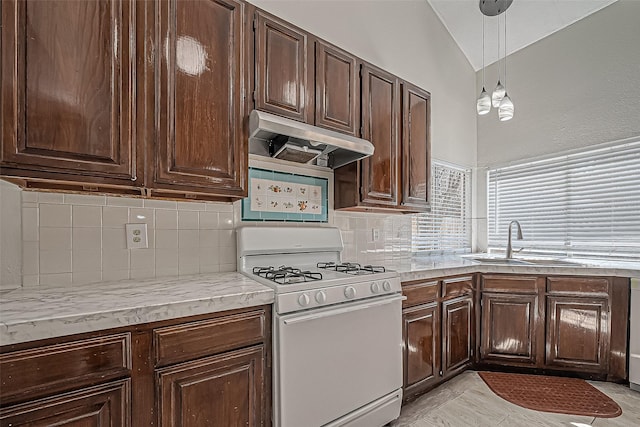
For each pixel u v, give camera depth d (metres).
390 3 2.64
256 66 1.58
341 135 1.81
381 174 2.15
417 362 2.00
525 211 3.05
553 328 2.30
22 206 1.28
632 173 2.44
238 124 1.51
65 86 1.10
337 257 2.19
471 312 2.43
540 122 2.94
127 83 1.22
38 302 1.06
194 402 1.14
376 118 2.12
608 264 2.37
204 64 1.41
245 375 1.28
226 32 1.49
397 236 2.69
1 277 1.25
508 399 2.03
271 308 1.35
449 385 2.23
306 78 1.77
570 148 2.74
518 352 2.37
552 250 2.86
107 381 0.98
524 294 2.36
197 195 1.58
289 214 2.05
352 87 1.99
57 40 1.09
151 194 1.45
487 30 3.01
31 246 1.29
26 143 1.04
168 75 1.32
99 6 1.17
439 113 3.03
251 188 1.89
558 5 2.62
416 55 2.83
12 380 0.85
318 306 1.45
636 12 2.41
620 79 2.48
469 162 3.34
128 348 1.02
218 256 1.76
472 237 3.38
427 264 2.46
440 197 3.11
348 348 1.56
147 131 1.27
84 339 0.95
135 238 1.52
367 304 1.62
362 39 2.45
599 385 2.18
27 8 1.05
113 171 1.19
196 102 1.39
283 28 1.69
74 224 1.38
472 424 1.78
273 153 1.93
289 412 1.34
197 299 1.14
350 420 1.56
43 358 0.89
